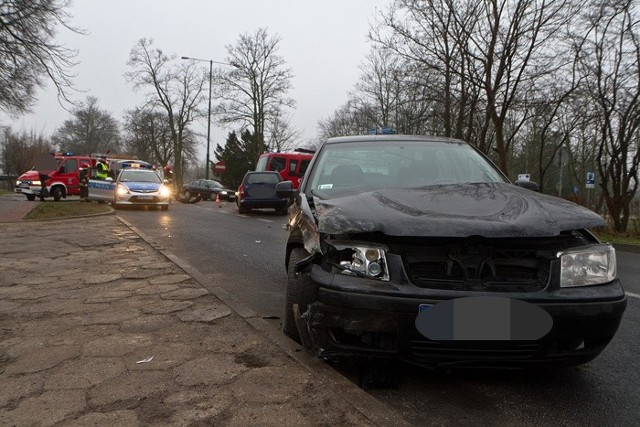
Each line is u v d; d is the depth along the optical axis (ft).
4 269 20.71
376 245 9.26
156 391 9.04
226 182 204.33
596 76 41.34
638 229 42.47
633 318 15.75
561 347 9.05
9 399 8.73
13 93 54.24
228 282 19.97
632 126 41.29
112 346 11.39
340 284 9.16
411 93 54.49
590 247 9.35
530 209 9.84
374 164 14.24
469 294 8.62
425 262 9.11
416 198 10.76
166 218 50.60
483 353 8.75
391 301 8.70
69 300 15.57
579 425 8.73
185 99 174.91
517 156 126.21
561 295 8.73
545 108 45.75
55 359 10.61
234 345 11.41
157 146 211.00
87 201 67.62
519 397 9.80
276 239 34.17
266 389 9.09
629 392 10.09
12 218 44.01
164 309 14.42
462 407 9.34
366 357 9.24
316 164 14.73
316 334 9.69
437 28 46.34
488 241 9.02
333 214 9.95
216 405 8.49
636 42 39.27
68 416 8.11
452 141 15.94
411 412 9.12
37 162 81.20
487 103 44.80
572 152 93.81
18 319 13.57
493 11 42.70
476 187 12.12
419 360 8.92
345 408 8.38
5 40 50.80
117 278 18.80
